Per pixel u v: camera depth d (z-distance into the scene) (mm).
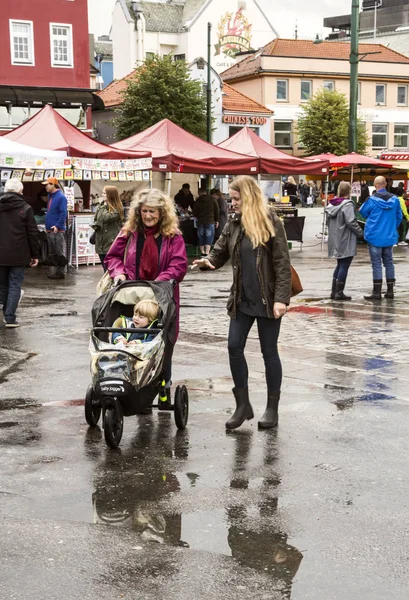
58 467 5773
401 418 6957
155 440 6406
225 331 11273
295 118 70188
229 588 3924
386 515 4852
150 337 6547
